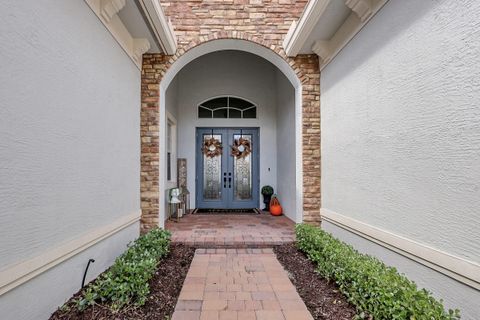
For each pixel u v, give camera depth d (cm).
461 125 176
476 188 166
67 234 214
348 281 252
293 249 404
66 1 213
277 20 445
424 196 209
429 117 203
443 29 190
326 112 421
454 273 181
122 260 271
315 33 377
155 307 235
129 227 366
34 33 176
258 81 739
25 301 169
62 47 208
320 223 445
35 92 177
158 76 430
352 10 303
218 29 438
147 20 330
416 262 219
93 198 259
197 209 723
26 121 169
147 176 429
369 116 291
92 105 257
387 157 258
